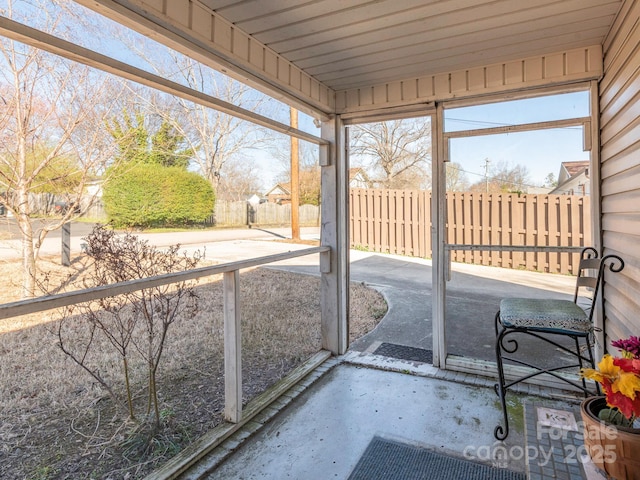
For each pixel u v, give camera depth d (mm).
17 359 1492
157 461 1740
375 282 5316
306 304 3270
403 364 2922
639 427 1284
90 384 1678
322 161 3102
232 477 1712
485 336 3012
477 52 2336
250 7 1806
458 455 1844
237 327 2055
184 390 2102
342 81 2822
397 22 1949
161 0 1604
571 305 2078
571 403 2301
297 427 2098
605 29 2059
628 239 1839
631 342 1268
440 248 2822
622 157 1902
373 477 1700
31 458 1475
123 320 1768
